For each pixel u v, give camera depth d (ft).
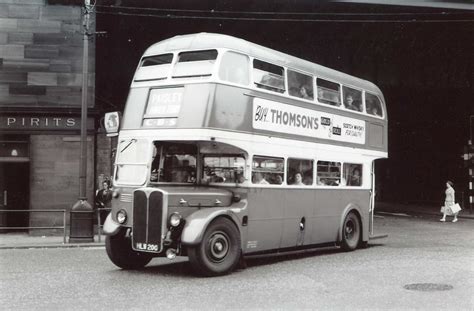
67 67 73.31
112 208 40.16
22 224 74.33
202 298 30.32
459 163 138.41
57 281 36.19
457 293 31.50
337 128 51.42
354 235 53.42
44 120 71.97
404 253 50.42
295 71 46.60
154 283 35.24
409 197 153.58
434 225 85.87
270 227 43.16
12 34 72.38
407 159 153.89
